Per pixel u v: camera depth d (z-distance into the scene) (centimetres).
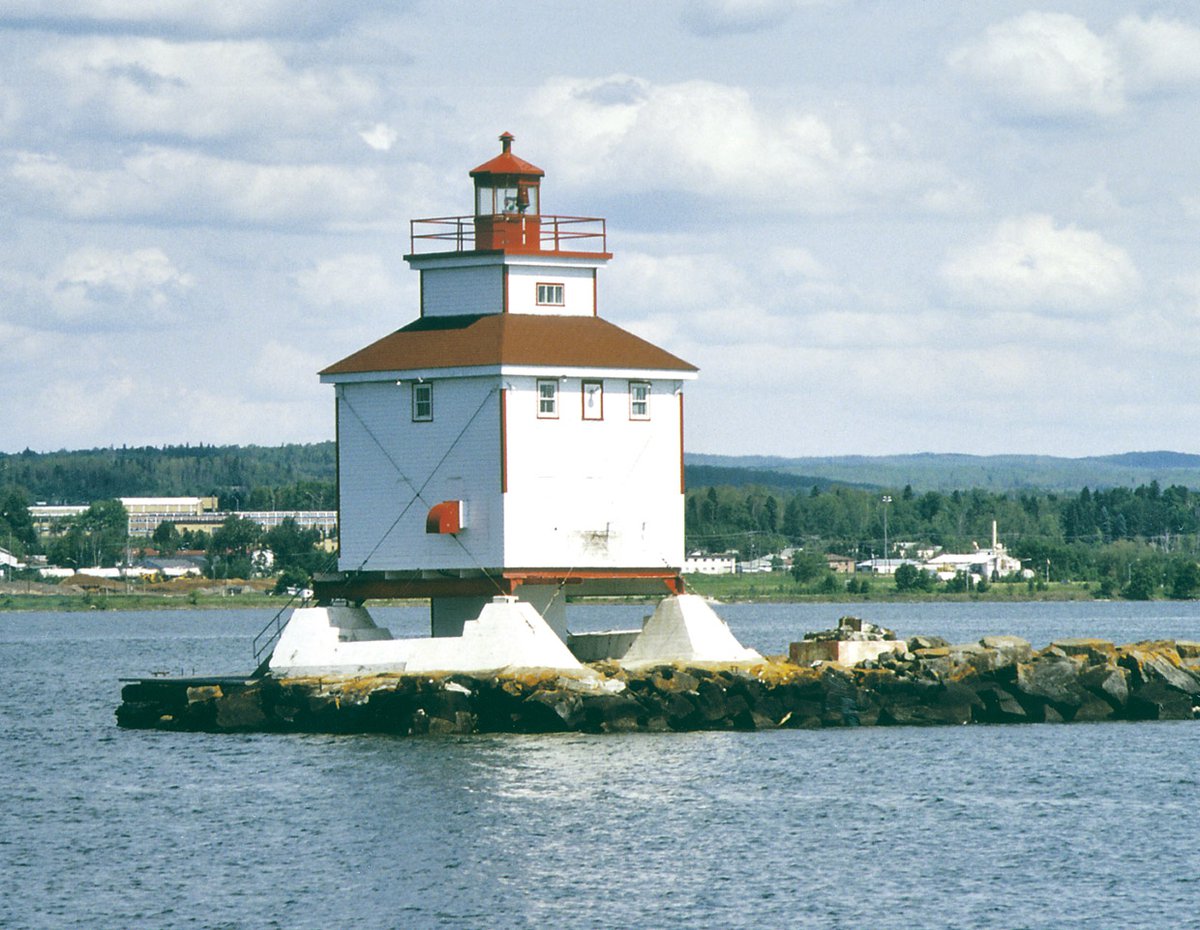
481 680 12756
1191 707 14125
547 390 13100
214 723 13838
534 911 8681
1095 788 11312
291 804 10862
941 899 8856
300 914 8681
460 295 13738
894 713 13600
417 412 13250
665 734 12912
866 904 8775
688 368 13550
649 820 10344
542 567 13038
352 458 13500
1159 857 9631
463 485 13088
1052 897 8888
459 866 9425
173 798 11219
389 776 11500
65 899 8988
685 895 8919
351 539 13512
